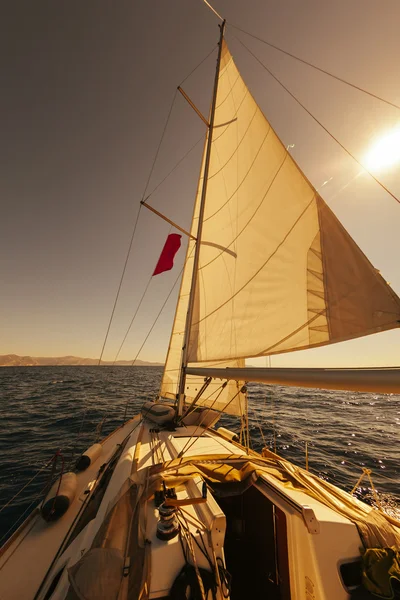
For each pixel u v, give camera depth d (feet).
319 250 10.27
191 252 27.53
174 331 27.27
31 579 8.70
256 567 8.75
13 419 47.11
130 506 7.13
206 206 18.81
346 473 27.30
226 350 13.39
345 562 7.06
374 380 4.53
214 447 12.96
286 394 98.89
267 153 14.24
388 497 22.77
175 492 8.12
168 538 6.33
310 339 9.62
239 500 10.34
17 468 26.86
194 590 5.41
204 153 26.17
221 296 14.88
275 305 11.47
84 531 7.80
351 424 49.62
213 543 6.30
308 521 7.31
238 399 19.80
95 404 61.57
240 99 17.76
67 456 29.84
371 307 8.18
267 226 13.01
